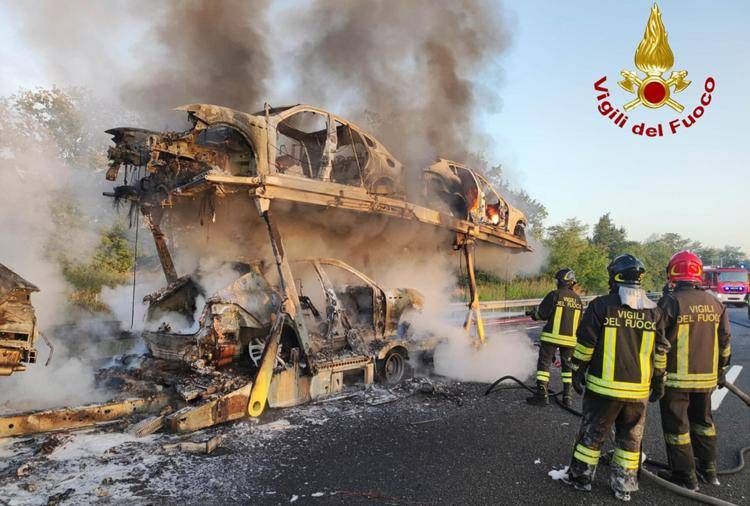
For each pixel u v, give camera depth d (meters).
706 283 27.41
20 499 3.18
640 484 3.89
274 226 5.44
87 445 4.11
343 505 3.30
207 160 5.32
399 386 6.47
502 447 4.50
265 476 3.70
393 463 4.04
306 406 5.48
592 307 3.70
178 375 5.22
